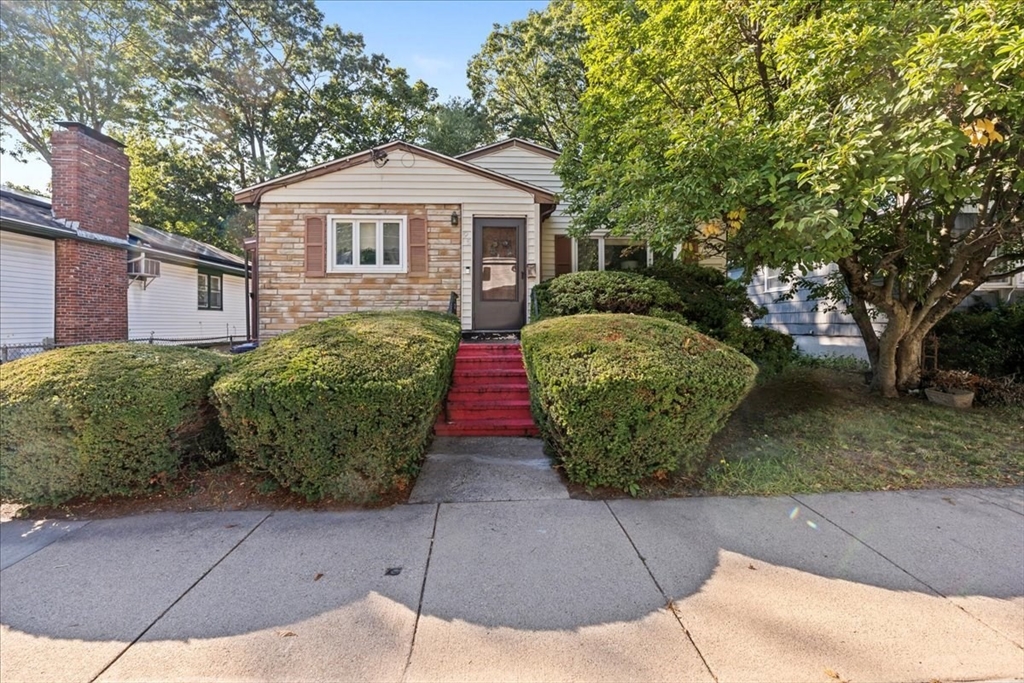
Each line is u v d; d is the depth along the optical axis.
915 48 4.09
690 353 4.04
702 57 7.07
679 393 3.72
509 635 2.25
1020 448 4.79
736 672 2.00
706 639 2.20
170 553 3.04
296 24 22.59
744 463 4.35
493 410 5.68
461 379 6.16
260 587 2.66
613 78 7.77
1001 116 4.53
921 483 4.05
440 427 5.40
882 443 4.89
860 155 4.24
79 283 11.20
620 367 3.74
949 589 2.57
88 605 2.52
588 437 3.80
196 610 2.46
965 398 6.22
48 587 2.68
